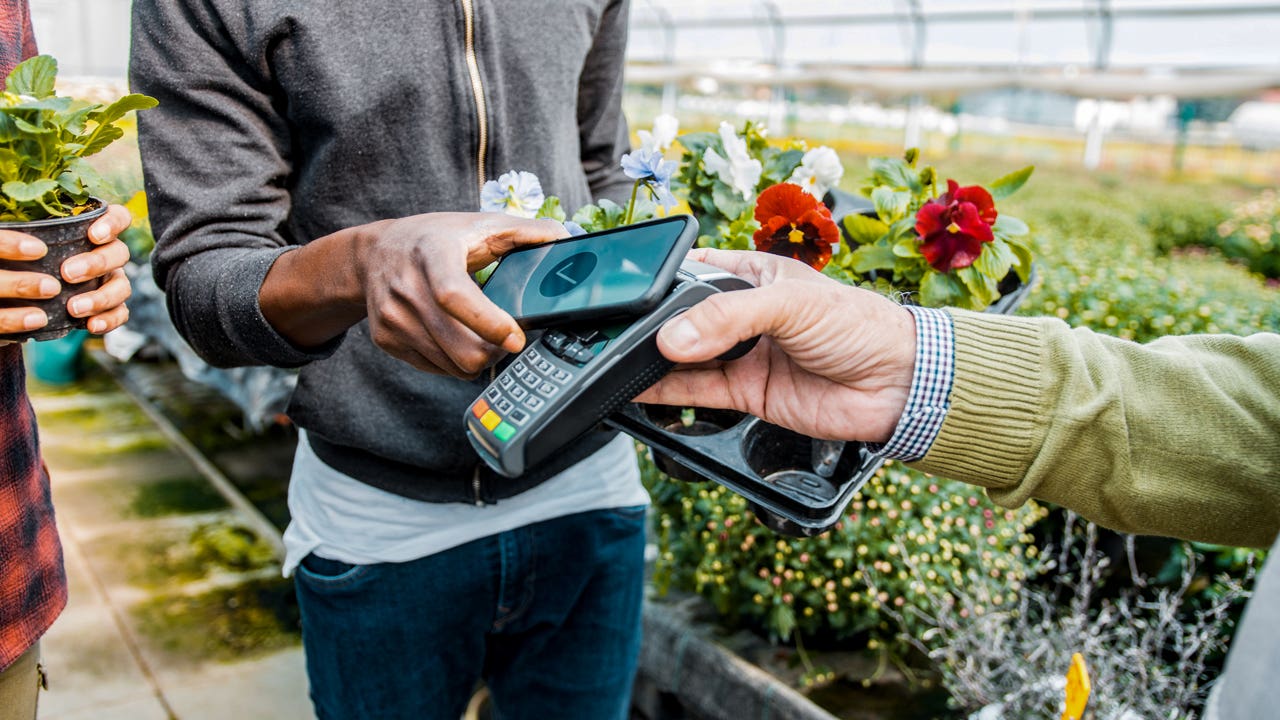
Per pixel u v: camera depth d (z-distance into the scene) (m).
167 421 4.55
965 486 2.21
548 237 0.90
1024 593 2.07
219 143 1.12
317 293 0.92
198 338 1.09
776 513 0.86
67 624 2.81
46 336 1.04
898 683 2.16
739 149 1.42
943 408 0.84
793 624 2.12
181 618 2.87
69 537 3.35
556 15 1.26
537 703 1.44
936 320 0.87
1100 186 16.03
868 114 27.92
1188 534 0.83
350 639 1.27
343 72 1.12
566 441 0.78
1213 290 4.32
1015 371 0.84
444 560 1.27
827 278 0.96
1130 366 0.84
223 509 3.62
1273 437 0.79
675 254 0.79
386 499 1.25
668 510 2.38
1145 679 1.73
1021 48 16.44
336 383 1.21
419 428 1.21
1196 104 27.22
